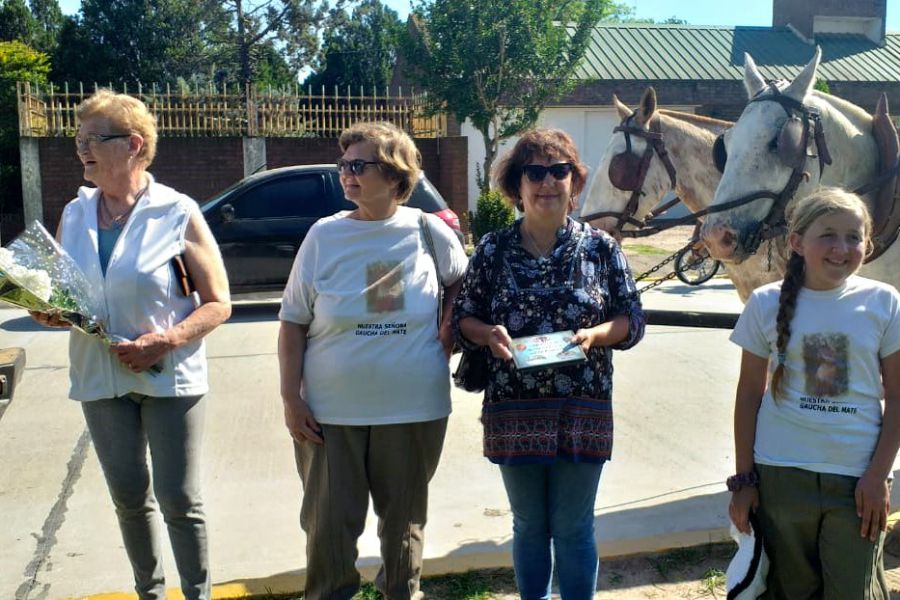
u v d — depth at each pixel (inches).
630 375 293.1
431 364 121.6
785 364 108.3
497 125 750.5
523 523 119.0
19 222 864.9
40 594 143.1
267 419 246.2
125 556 157.6
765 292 112.7
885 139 173.2
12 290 107.3
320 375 120.9
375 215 121.5
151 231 119.8
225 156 657.0
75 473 202.5
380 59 1802.4
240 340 357.4
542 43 695.1
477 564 150.9
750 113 171.2
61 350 335.3
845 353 104.8
